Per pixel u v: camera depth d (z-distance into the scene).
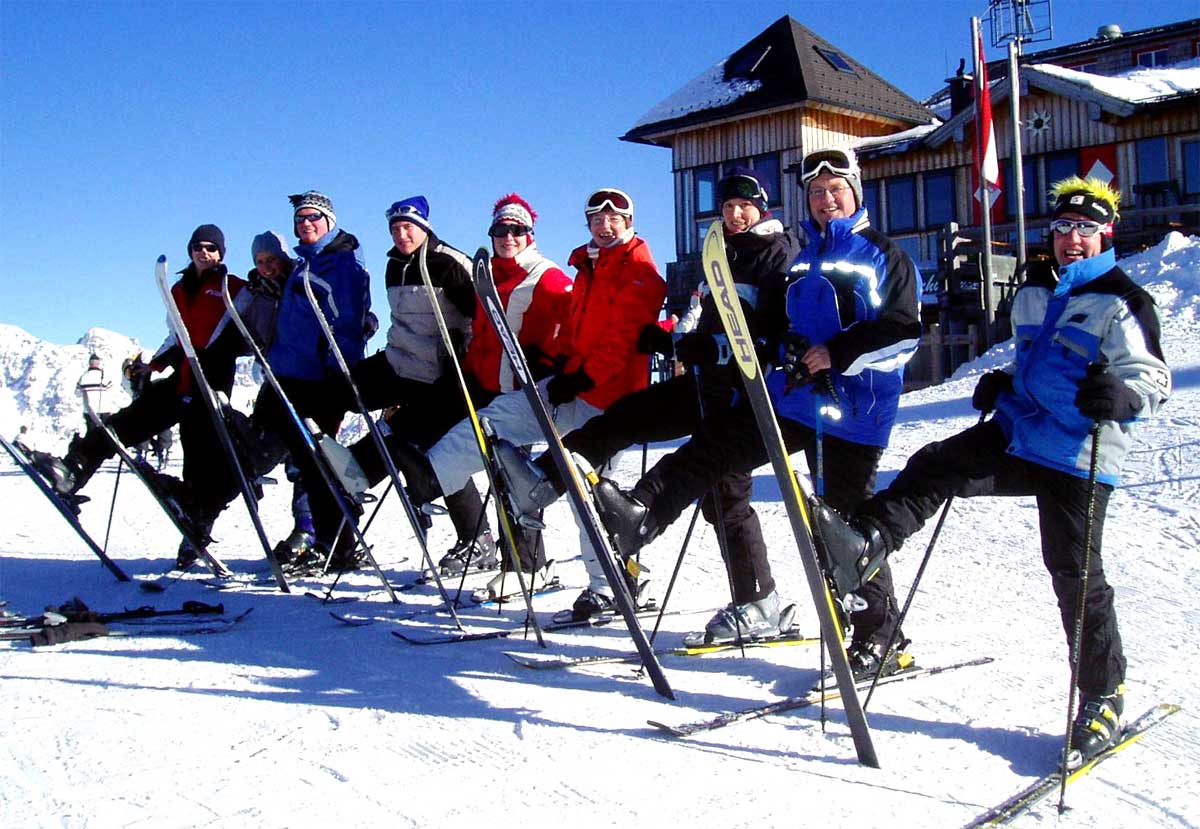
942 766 2.72
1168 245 14.98
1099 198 2.83
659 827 2.36
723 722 3.01
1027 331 2.96
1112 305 2.76
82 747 2.88
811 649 3.88
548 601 4.93
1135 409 2.69
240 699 3.31
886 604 3.46
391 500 9.09
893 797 2.53
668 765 2.72
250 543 7.05
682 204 24.88
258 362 5.32
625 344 4.26
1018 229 15.05
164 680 3.55
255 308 5.85
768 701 3.26
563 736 2.93
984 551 5.47
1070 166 21.06
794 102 22.70
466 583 5.43
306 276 4.51
